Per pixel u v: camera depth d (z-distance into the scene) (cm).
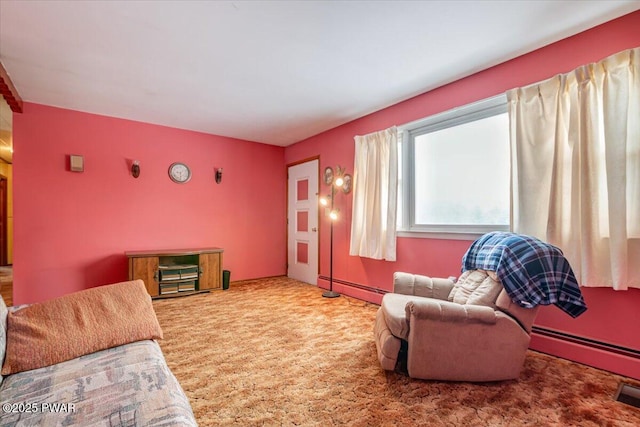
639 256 183
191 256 425
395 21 199
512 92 235
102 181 372
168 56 240
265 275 507
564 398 164
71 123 354
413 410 153
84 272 359
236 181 478
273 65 255
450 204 296
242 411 152
